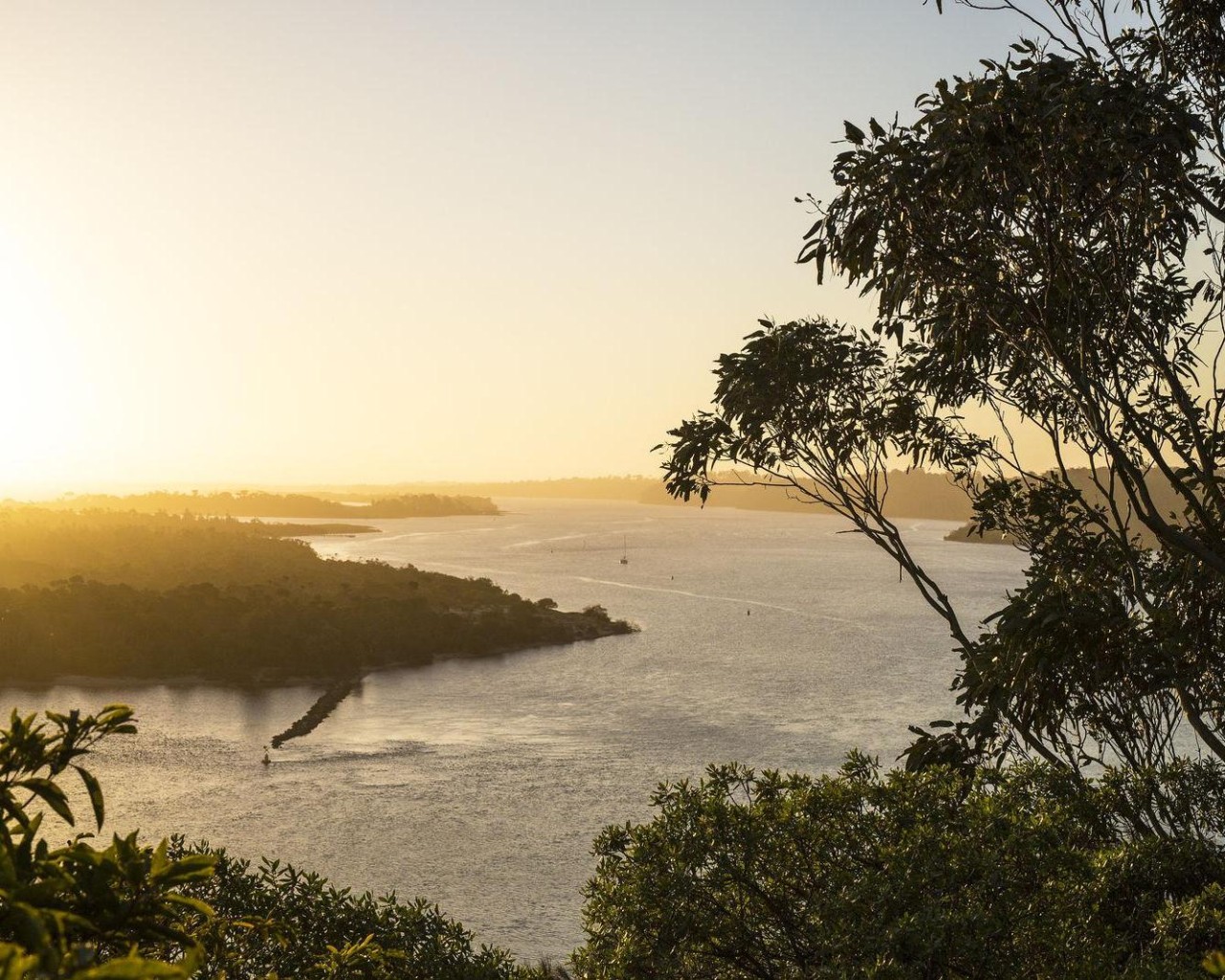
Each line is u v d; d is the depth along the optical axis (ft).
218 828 172.14
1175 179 32.37
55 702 279.28
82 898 9.40
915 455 43.62
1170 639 32.65
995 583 548.31
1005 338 37.17
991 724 35.76
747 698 274.57
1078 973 25.94
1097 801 33.58
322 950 30.35
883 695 274.57
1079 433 41.81
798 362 41.83
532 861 157.58
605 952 30.42
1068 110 29.66
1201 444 35.65
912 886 26.63
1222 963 8.71
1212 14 35.24
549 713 263.90
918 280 35.17
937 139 31.07
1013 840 28.35
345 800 188.85
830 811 30.27
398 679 317.83
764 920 29.91
